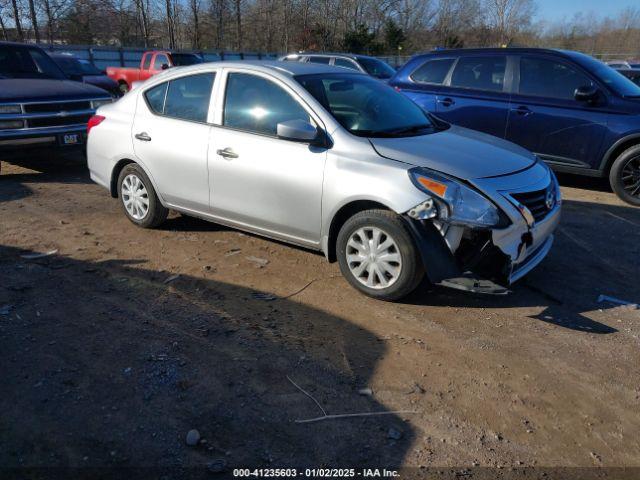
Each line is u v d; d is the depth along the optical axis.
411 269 3.71
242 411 2.79
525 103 7.23
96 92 7.93
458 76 7.84
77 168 8.34
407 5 46.75
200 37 37.00
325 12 40.91
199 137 4.69
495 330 3.63
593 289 4.28
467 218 3.50
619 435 2.70
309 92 4.21
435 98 7.96
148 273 4.41
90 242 5.08
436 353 3.35
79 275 4.34
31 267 4.47
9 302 3.85
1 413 2.74
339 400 2.90
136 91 5.32
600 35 53.59
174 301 3.94
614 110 6.67
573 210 6.46
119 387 2.96
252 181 4.38
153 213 5.28
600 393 3.01
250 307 3.87
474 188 3.59
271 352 3.31
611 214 6.32
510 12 49.94
